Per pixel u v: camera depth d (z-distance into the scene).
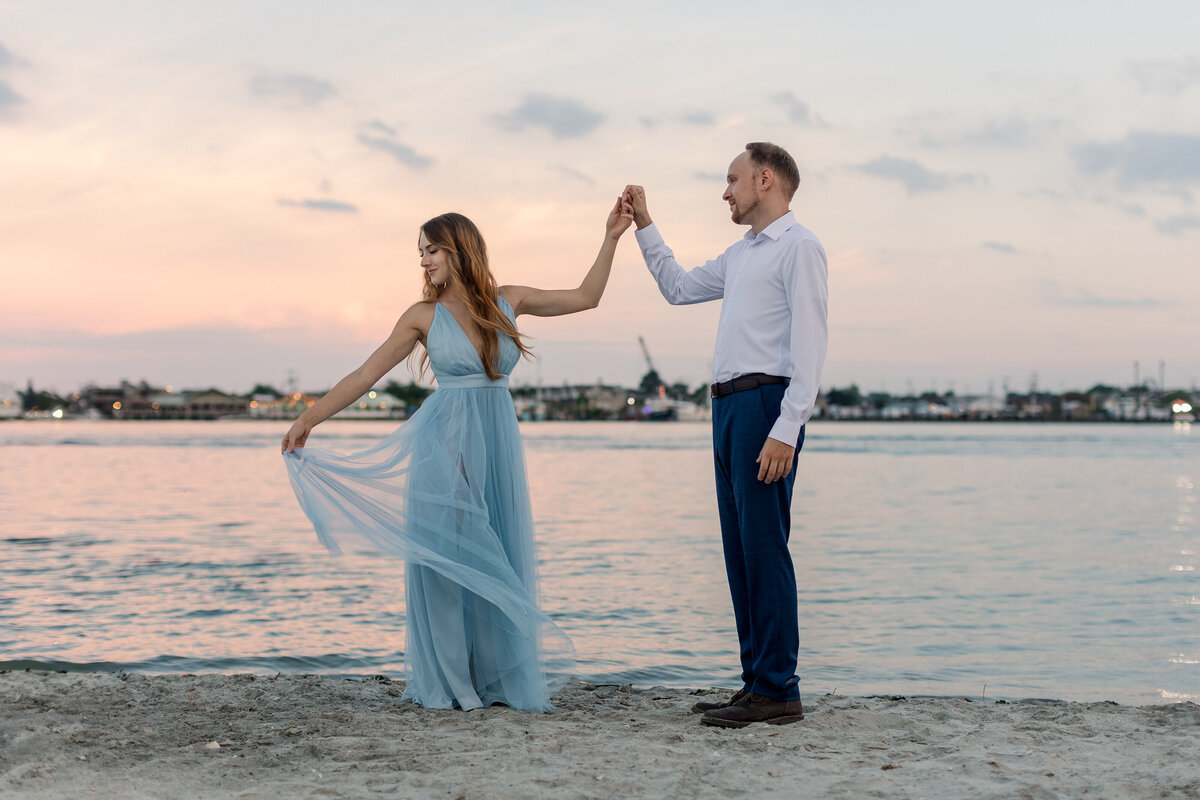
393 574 11.46
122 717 3.97
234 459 50.81
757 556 3.74
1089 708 4.32
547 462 52.28
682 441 97.31
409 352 4.20
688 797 2.79
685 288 4.33
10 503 23.28
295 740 3.55
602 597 10.32
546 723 3.77
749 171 3.79
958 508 24.73
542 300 4.37
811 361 3.59
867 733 3.66
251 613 8.74
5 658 6.73
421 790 2.85
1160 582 11.99
